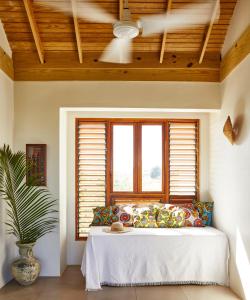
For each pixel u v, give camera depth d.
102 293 3.93
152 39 4.36
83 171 5.15
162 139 5.23
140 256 4.18
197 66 4.57
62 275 4.53
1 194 4.02
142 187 5.21
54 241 4.47
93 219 4.93
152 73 4.57
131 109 4.63
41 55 4.42
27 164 4.32
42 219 4.36
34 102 4.54
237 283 3.91
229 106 4.23
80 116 5.14
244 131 3.73
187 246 4.21
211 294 3.91
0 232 4.00
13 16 4.06
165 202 5.18
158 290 4.03
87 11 3.32
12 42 4.39
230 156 4.19
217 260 4.22
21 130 4.53
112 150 5.20
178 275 4.20
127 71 4.56
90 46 4.46
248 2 3.60
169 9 3.74
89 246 4.15
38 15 4.05
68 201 5.08
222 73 4.50
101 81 4.55
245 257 3.67
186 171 5.21
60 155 4.57
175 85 4.58
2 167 3.97
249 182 3.57
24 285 4.12
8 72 4.34
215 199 4.85
